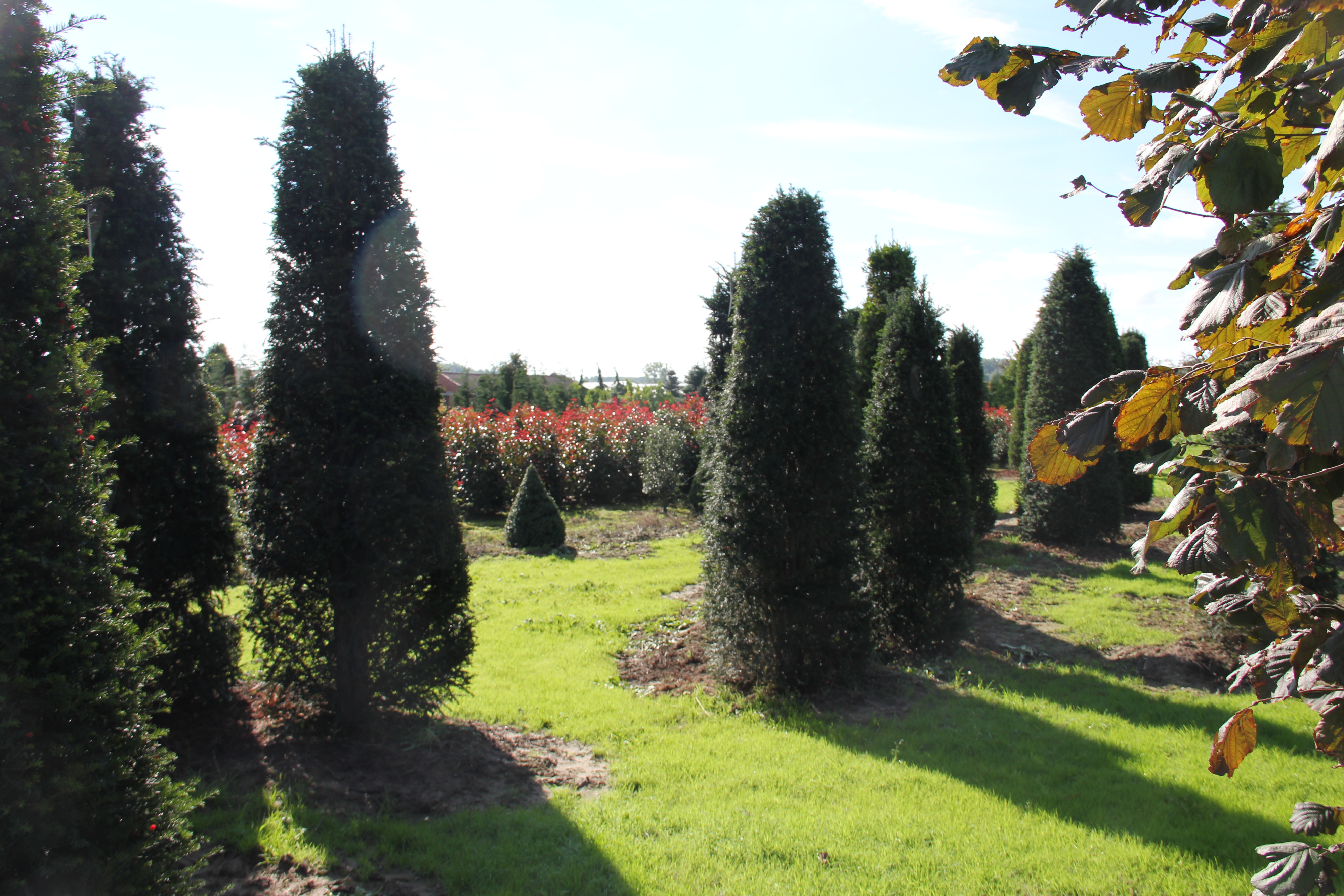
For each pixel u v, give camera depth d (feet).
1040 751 18.51
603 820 14.85
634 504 67.51
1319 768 17.33
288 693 18.61
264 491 17.43
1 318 8.88
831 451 22.43
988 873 13.14
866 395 32.42
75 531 9.09
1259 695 5.55
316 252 17.79
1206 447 5.14
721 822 14.79
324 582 17.48
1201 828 14.75
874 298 35.70
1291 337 4.35
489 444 60.90
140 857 9.15
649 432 67.72
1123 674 24.73
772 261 22.61
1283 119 4.69
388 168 18.30
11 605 8.46
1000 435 90.99
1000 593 34.65
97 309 16.83
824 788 16.40
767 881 12.77
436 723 19.33
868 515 26.30
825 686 22.57
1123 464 54.75
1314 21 4.17
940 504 26.91
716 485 23.29
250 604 18.56
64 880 8.34
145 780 9.37
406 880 12.83
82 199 10.05
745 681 22.85
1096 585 36.09
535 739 19.12
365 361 17.75
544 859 13.44
